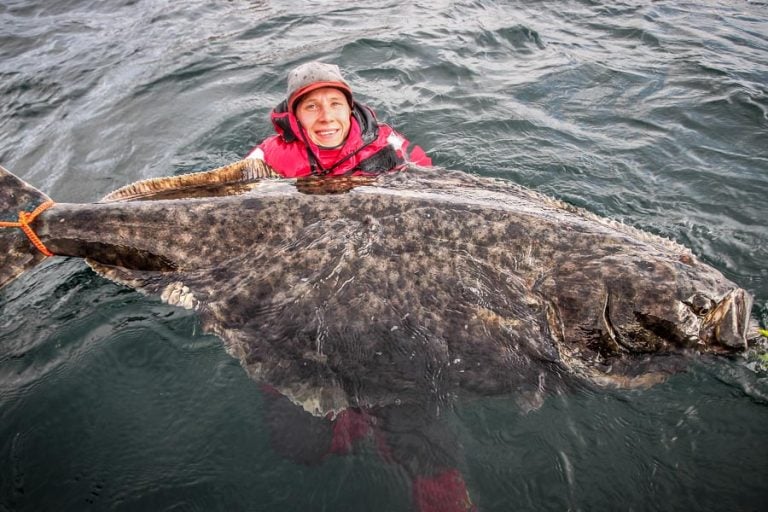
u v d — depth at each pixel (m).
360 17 7.82
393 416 2.47
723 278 2.53
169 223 2.71
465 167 4.45
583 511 2.20
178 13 8.65
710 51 6.51
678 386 2.55
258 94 5.71
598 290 2.45
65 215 2.71
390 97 5.50
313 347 2.54
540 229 2.64
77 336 2.88
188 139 5.01
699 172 4.30
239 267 2.67
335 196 2.81
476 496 2.26
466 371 2.53
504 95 5.54
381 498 2.25
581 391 2.55
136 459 2.34
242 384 2.61
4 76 6.80
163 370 2.68
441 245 2.60
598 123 5.08
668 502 2.20
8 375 2.70
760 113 5.03
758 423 2.42
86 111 5.73
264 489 2.26
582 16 7.82
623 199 4.05
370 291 2.54
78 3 9.77
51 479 2.26
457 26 7.24
